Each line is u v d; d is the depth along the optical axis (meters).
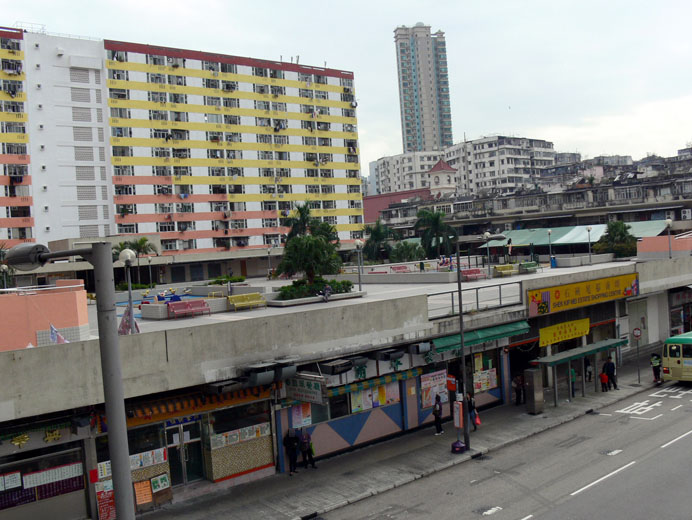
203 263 76.94
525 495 16.88
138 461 16.88
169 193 72.62
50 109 65.44
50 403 14.45
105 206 68.62
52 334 16.06
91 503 16.02
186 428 18.30
